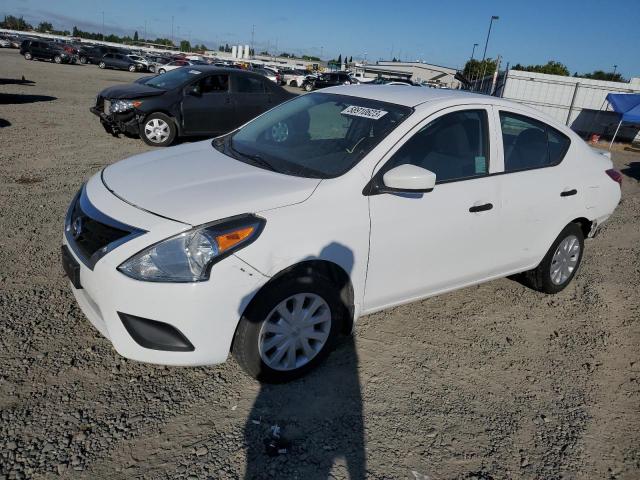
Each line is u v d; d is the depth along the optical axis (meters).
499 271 3.84
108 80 25.95
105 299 2.50
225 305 2.49
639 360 3.62
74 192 5.96
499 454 2.58
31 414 2.49
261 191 2.74
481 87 34.25
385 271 3.08
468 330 3.75
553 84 24.70
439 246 3.28
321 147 3.27
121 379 2.81
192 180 2.91
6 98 14.09
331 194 2.81
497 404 2.96
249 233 2.52
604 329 4.00
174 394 2.73
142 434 2.44
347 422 2.66
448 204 3.25
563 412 2.97
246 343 2.64
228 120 9.99
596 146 20.08
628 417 2.99
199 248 2.43
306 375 2.99
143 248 2.43
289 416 2.66
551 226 4.00
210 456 2.35
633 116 19.36
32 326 3.19
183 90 9.47
